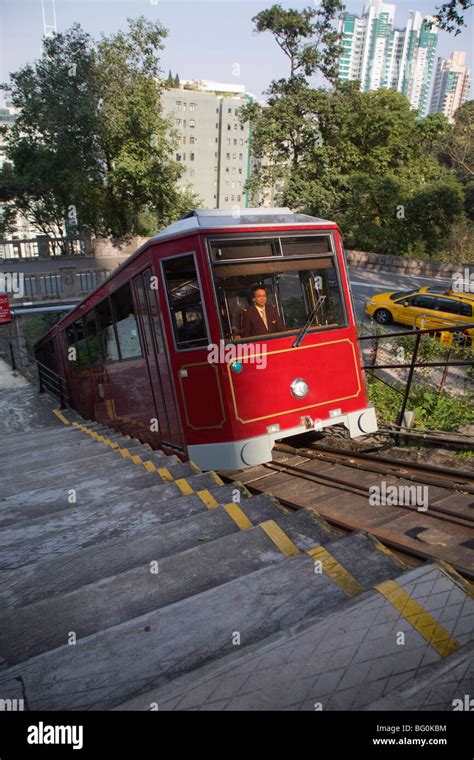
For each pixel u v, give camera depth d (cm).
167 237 660
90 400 1370
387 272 3136
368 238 3675
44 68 3105
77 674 244
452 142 4316
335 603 286
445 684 207
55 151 3275
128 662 250
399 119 3897
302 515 400
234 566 343
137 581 329
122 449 800
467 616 253
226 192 8350
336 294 717
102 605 309
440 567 278
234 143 8112
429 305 1927
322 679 220
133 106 3153
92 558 375
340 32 3447
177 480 552
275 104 3575
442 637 242
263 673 221
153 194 3472
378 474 656
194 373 669
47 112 3075
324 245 706
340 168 3834
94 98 3159
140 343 800
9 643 284
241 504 441
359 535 335
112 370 1029
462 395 1204
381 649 234
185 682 216
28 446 1024
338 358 718
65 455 845
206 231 632
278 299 677
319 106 3528
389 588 264
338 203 3659
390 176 3681
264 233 659
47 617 302
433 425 1035
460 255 3438
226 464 663
